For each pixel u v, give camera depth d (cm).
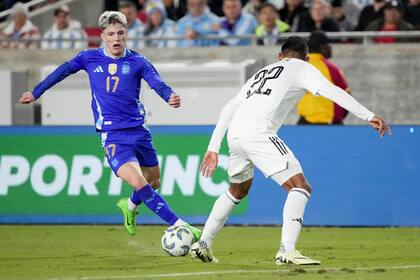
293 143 4422
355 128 4375
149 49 6072
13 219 4634
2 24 6819
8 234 4109
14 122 5881
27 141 4644
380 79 5812
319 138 4406
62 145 4606
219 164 4434
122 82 3127
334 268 2827
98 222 4553
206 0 6212
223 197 2983
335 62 5847
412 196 4341
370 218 4369
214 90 5606
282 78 2906
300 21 5931
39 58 6222
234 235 4019
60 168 4603
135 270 2845
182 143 4491
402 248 3503
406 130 4344
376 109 5828
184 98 5631
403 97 5794
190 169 4478
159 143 4512
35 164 4631
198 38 5722
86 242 3769
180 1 6550
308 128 4409
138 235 4050
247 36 5706
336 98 2820
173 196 4484
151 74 3105
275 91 2892
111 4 6806
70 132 4597
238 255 3275
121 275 2723
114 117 3134
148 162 3253
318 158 4403
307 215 4409
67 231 4238
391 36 5531
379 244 3647
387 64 5797
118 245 3653
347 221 4381
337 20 6144
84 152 4581
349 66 5834
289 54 3002
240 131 2897
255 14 6331
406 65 5778
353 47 5828
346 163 4381
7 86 5872
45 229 4341
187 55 6022
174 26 6225
